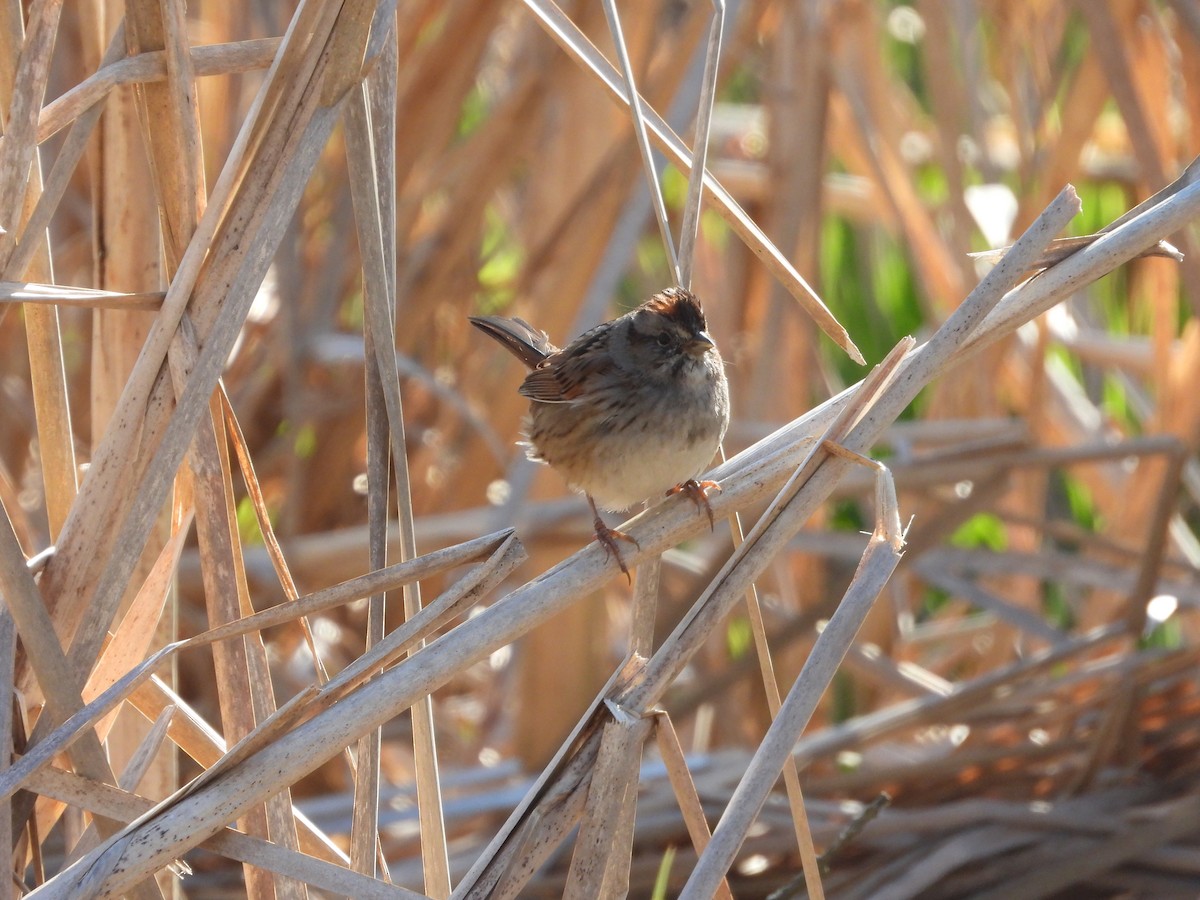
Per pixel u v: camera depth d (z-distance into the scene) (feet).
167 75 18.02
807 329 41.88
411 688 17.12
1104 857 29.81
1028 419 38.24
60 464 20.12
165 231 18.54
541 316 36.76
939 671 46.68
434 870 19.22
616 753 17.34
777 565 41.93
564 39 19.63
